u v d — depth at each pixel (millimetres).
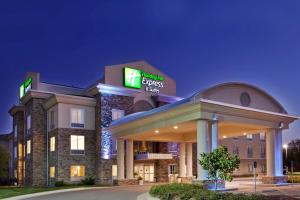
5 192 34062
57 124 45500
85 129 46969
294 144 86062
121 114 47781
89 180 45312
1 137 72062
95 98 47719
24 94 53969
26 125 52500
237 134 41062
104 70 48062
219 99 30938
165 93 53812
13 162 62344
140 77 50812
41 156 48375
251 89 33594
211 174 23125
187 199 19766
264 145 72875
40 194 31578
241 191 28875
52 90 52125
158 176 50781
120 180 42375
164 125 33750
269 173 35531
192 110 29734
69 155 45406
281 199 19766
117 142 43281
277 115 34688
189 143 48188
